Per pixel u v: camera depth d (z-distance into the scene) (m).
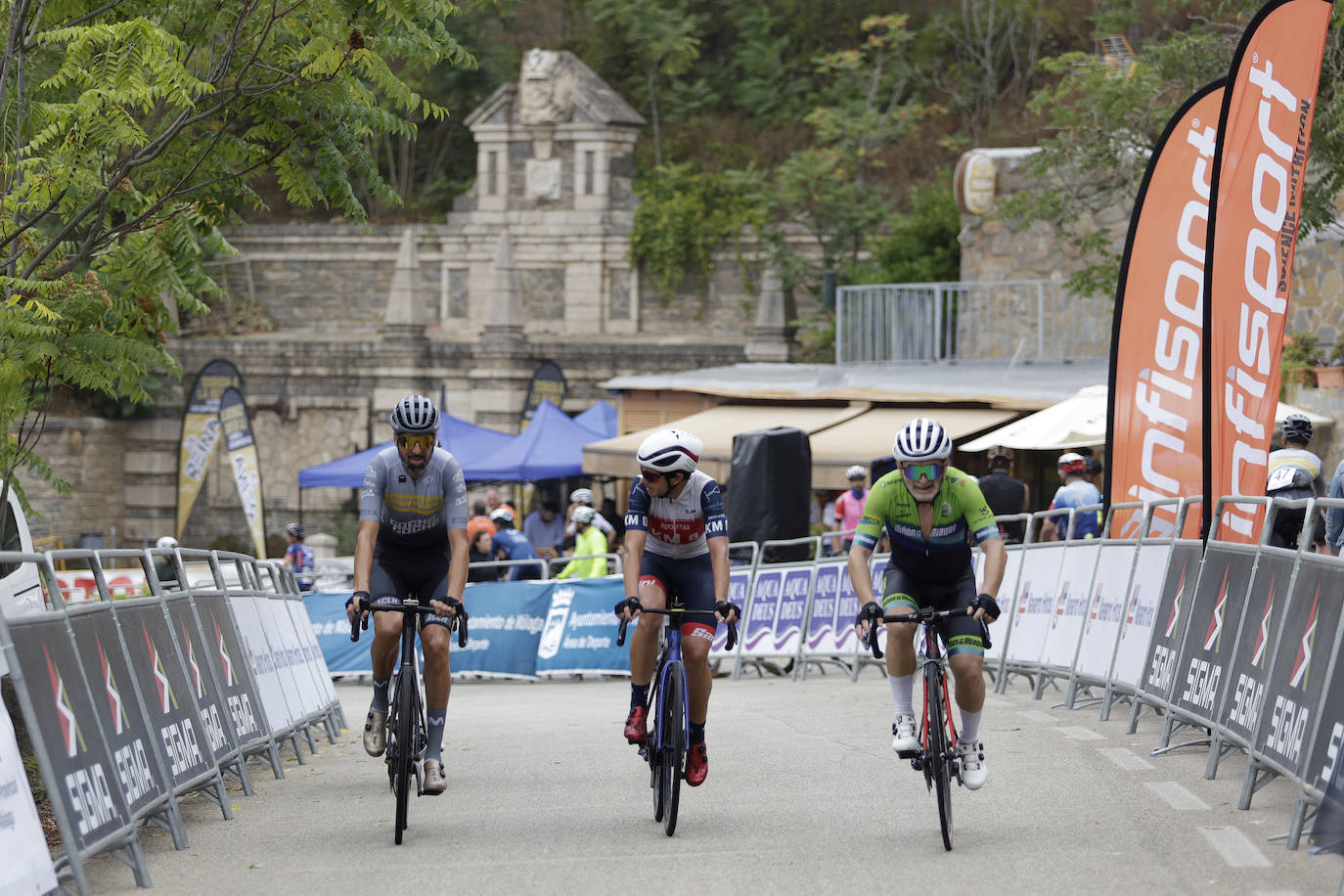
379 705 14.21
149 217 18.78
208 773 14.26
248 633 17.95
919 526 12.81
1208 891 10.35
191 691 14.38
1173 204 20.03
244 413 48.81
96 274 18.48
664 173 72.38
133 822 11.77
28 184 16.62
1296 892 10.23
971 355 49.75
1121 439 20.41
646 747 13.79
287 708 18.97
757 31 88.12
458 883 11.42
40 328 16.94
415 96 17.81
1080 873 11.05
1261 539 14.36
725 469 43.94
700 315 70.69
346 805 15.30
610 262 71.75
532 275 72.94
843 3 87.88
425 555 14.09
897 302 51.09
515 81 87.19
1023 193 41.78
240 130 18.97
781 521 32.03
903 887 10.83
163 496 72.88
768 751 17.94
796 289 69.19
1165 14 54.41
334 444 71.81
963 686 12.53
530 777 16.73
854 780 15.63
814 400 47.84
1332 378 34.12
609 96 72.69
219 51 18.11
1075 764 15.86
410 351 70.12
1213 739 14.78
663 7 88.31
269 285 76.19
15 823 9.92
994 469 30.48
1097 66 40.44
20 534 22.30
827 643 29.34
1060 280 48.38
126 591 44.12
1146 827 12.55
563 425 49.28
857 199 69.69
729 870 11.60
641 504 13.51
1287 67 16.98
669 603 13.80
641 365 68.00
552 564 42.69
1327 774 11.20
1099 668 19.88
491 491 62.19
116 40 16.31
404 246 70.81
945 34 85.00
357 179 19.27
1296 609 12.82
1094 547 20.88
